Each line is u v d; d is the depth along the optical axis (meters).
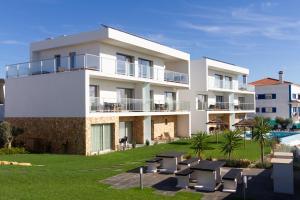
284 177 13.74
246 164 19.00
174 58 37.00
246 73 53.06
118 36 27.11
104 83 27.88
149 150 25.75
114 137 26.27
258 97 61.31
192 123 42.62
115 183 14.80
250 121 28.78
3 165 16.80
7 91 28.09
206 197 13.09
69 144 24.14
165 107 34.34
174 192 13.66
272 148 25.31
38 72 26.55
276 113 59.28
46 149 24.94
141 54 32.97
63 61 25.42
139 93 30.98
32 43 30.09
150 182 15.23
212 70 47.12
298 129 52.41
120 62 27.94
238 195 13.40
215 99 47.59
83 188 13.02
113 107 26.50
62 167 17.47
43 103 25.83
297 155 22.28
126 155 23.12
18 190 11.80
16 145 26.31
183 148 26.94
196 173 15.00
